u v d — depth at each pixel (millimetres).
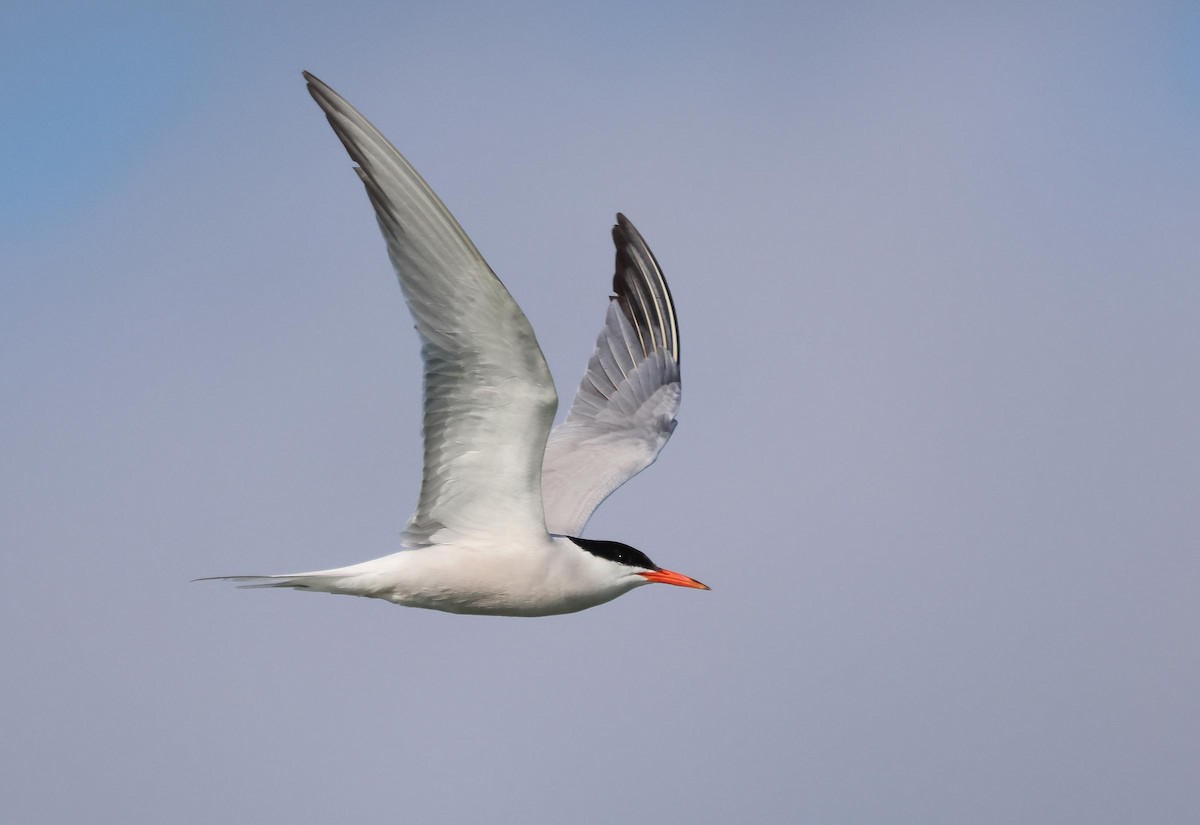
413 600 12430
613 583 12875
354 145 10250
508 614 12766
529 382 11328
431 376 11328
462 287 10758
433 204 10336
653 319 16438
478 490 12117
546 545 12477
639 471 15250
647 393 16031
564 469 15133
